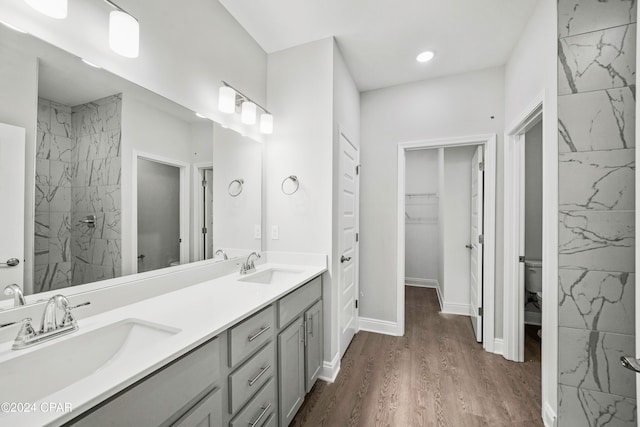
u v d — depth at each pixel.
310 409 1.65
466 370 2.06
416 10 1.74
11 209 0.85
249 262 1.83
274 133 2.15
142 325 0.99
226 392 0.99
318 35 1.98
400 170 2.68
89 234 1.06
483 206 2.47
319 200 1.99
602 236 1.29
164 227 1.37
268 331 1.25
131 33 1.05
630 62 1.26
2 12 0.82
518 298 2.18
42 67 0.91
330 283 1.96
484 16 1.78
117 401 0.63
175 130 1.42
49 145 0.94
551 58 1.44
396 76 2.54
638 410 0.94
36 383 0.73
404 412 1.62
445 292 3.29
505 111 2.31
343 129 2.23
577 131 1.33
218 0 1.67
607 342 1.29
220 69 1.70
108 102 1.11
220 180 1.72
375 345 2.47
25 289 0.88
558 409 1.36
